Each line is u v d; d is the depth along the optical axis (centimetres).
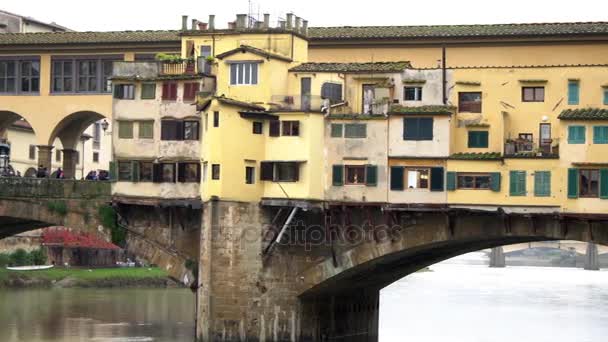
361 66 7419
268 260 7169
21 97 8288
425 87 7219
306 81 7456
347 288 7688
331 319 7612
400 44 7788
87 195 7788
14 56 8312
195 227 7525
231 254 7094
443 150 6994
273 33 7569
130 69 7638
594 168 6775
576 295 12506
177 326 8350
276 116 7181
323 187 7162
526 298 11950
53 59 8244
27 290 10638
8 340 7475
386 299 11544
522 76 7100
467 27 7731
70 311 9150
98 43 8081
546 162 6838
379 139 7100
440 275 16700
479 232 7025
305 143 7125
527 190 6862
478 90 7156
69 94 8194
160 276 11781
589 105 7000
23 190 7906
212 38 7750
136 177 7594
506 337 8194
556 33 7481
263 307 7119
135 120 7612
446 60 7731
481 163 6938
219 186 7081
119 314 9038
